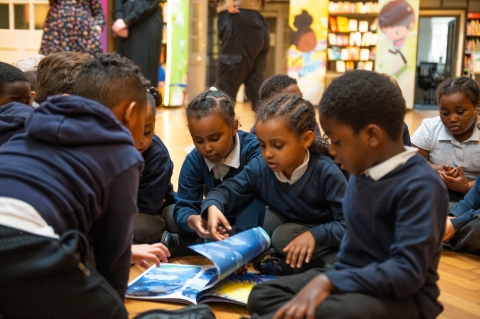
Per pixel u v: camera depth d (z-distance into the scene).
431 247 0.95
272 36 10.48
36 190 0.93
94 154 0.99
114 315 0.99
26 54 6.46
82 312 0.95
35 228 0.90
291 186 1.55
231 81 4.00
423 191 0.96
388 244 1.02
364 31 9.36
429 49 15.19
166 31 7.57
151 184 1.73
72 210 0.95
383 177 1.00
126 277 1.11
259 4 3.93
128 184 1.03
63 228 0.95
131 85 1.10
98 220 1.05
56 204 0.94
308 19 8.95
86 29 4.08
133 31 5.52
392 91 0.99
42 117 0.99
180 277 1.48
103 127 1.01
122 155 1.02
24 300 0.92
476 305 1.39
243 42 3.88
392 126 1.00
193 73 8.16
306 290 0.95
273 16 10.22
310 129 1.47
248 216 1.64
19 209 0.90
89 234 1.07
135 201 1.07
